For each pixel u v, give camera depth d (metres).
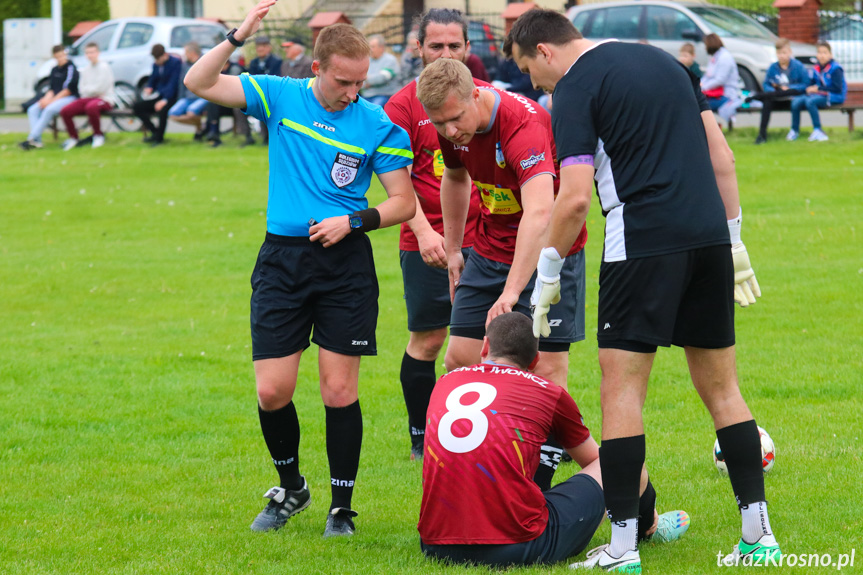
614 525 10.76
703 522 12.52
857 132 50.66
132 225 38.44
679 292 10.60
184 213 40.22
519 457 10.81
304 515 13.41
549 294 11.45
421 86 12.02
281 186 12.45
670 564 10.99
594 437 16.33
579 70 10.93
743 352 21.08
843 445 15.17
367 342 12.57
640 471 10.77
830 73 49.00
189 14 93.81
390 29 82.50
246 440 16.84
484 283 14.12
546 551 10.89
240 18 88.88
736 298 11.91
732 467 10.95
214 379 20.72
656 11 55.47
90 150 56.25
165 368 21.53
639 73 10.73
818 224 33.88
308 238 12.32
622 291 10.70
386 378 20.69
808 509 12.63
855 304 24.62
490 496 10.76
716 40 49.38
